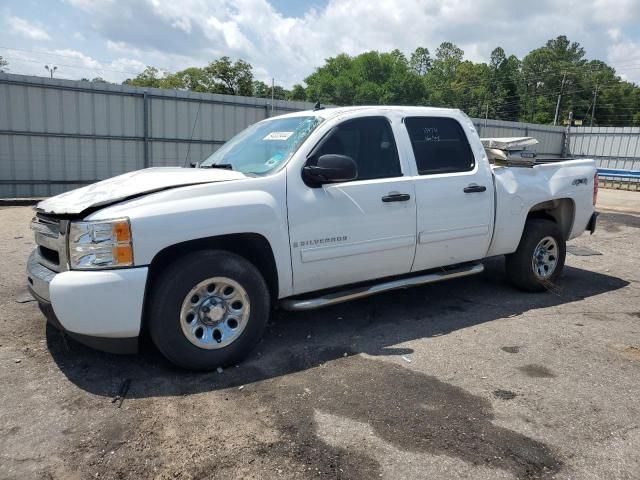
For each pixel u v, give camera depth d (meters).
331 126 4.23
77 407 3.21
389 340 4.39
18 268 6.54
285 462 2.70
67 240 3.39
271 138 4.45
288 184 3.93
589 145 31.11
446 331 4.62
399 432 2.99
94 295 3.27
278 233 3.85
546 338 4.50
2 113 14.55
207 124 18.08
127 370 3.73
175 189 3.57
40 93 14.99
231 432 2.97
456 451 2.81
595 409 3.29
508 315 5.09
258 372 3.75
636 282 6.51
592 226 6.25
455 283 6.19
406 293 5.77
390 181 4.42
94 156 16.20
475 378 3.70
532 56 99.69
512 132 29.20
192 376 3.66
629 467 2.70
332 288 4.48
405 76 82.88
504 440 2.92
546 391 3.52
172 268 3.52
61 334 4.33
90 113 15.88
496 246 5.27
